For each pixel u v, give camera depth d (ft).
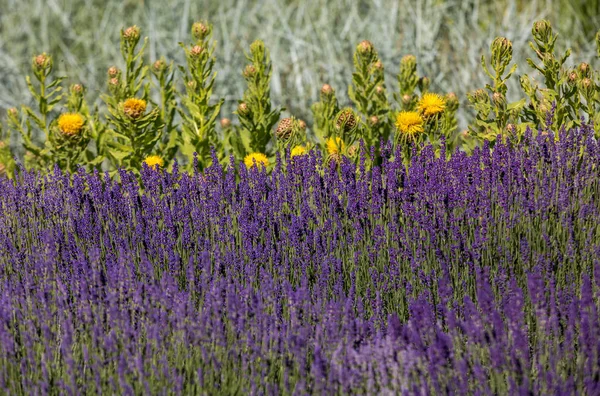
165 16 46.88
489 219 20.34
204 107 27.25
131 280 17.67
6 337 15.99
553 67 24.86
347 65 39.32
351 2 45.50
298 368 15.88
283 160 25.39
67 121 25.77
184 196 22.08
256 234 20.43
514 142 23.71
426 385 14.90
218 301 16.78
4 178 23.90
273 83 38.86
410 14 42.63
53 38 49.08
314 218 21.08
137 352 15.96
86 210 21.62
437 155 25.04
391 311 19.39
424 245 20.31
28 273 19.80
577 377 15.49
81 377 16.11
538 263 18.74
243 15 46.55
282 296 18.02
